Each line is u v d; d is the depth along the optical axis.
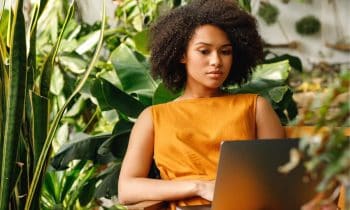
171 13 2.64
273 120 2.56
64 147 3.06
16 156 2.49
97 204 3.66
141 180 2.44
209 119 2.50
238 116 2.51
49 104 2.62
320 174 2.11
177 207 2.29
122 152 3.02
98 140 3.07
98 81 3.10
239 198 2.13
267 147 2.08
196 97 2.58
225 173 2.07
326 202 1.37
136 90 3.15
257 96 2.58
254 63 2.70
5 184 2.49
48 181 3.30
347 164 1.19
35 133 2.57
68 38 3.81
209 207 2.28
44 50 3.71
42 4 2.67
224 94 2.64
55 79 3.64
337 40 4.32
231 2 2.62
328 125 1.26
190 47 2.54
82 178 3.41
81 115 3.70
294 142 2.09
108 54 3.86
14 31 2.46
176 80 2.69
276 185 2.14
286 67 3.14
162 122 2.53
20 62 2.47
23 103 2.49
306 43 4.36
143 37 3.30
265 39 4.38
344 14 4.34
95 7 4.12
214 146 2.46
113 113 3.39
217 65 2.49
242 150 2.06
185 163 2.46
